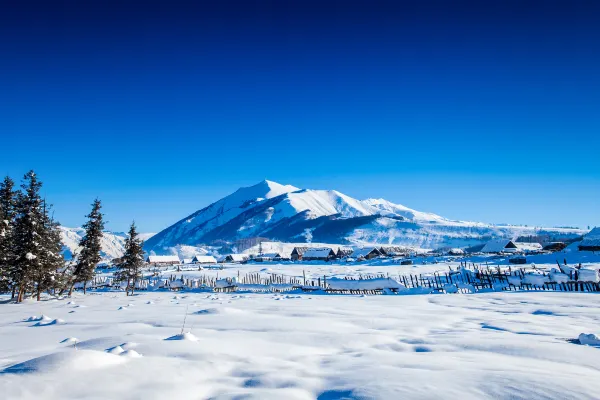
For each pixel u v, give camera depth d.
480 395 5.39
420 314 17.77
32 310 22.88
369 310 19.59
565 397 5.26
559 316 17.02
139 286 58.28
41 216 39.38
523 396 5.32
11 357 8.41
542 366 7.25
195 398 5.67
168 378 6.29
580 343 10.04
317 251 145.88
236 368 7.38
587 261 63.84
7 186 37.41
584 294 27.69
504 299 25.62
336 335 11.30
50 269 38.81
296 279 61.91
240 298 30.53
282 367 7.53
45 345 10.04
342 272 75.25
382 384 5.98
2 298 40.16
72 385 5.59
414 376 6.41
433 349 9.35
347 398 5.50
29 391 5.24
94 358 6.54
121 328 13.04
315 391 6.05
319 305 22.84
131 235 48.72
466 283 40.97
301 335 11.28
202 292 45.47
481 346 9.41
